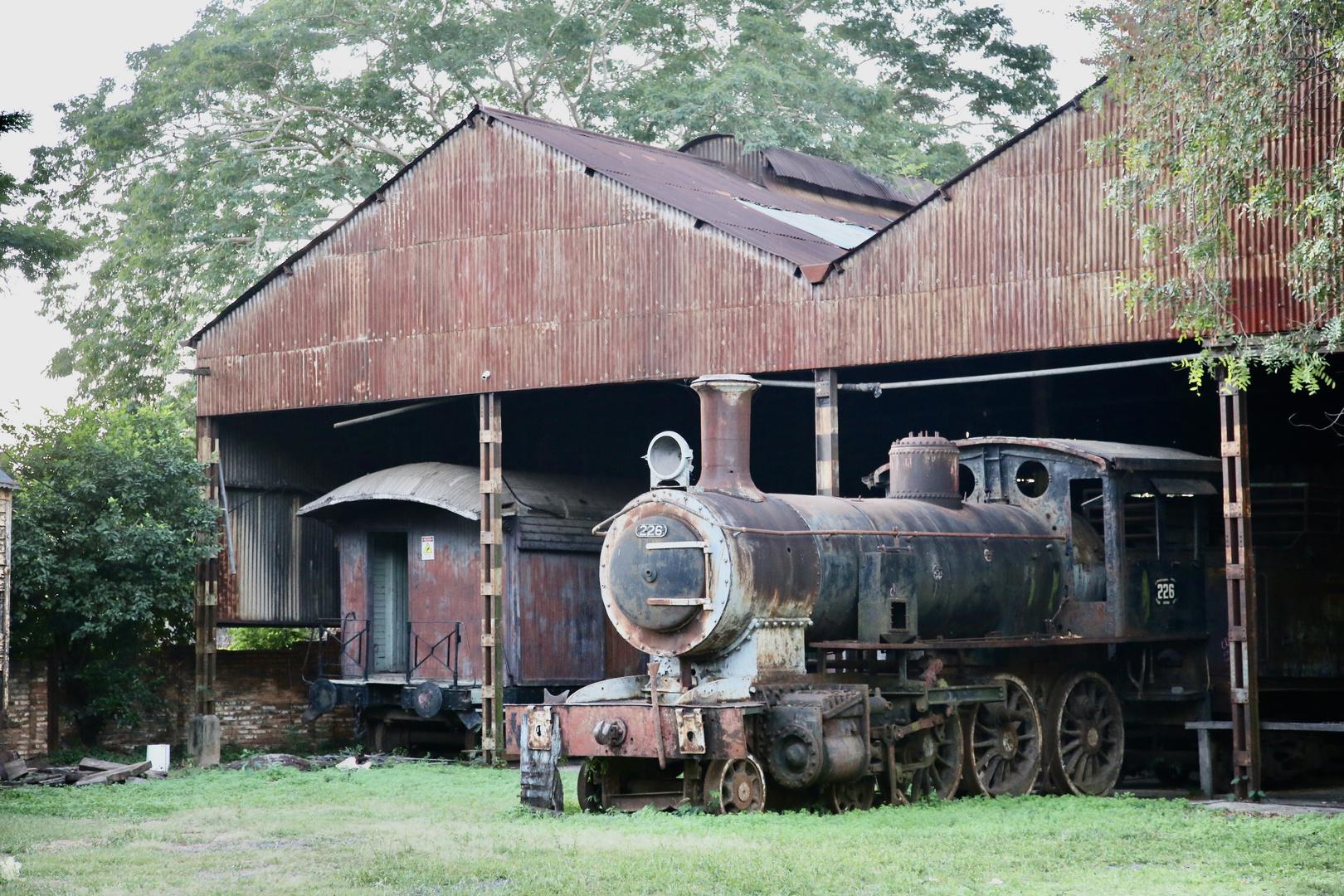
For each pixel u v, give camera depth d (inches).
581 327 928.9
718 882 446.0
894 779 631.8
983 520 708.7
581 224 936.9
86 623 955.3
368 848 541.6
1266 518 833.5
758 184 1223.5
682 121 1545.3
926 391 1067.3
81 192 1549.0
